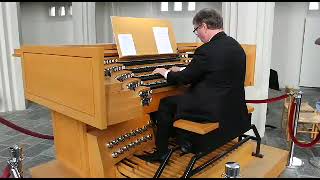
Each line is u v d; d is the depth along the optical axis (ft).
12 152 7.21
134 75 8.03
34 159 11.50
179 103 7.73
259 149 9.60
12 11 18.93
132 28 8.88
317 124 13.07
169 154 7.47
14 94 19.54
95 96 6.02
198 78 7.79
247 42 14.14
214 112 7.36
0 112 19.11
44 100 7.82
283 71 27.32
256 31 13.98
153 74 8.45
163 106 7.94
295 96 10.46
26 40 31.81
